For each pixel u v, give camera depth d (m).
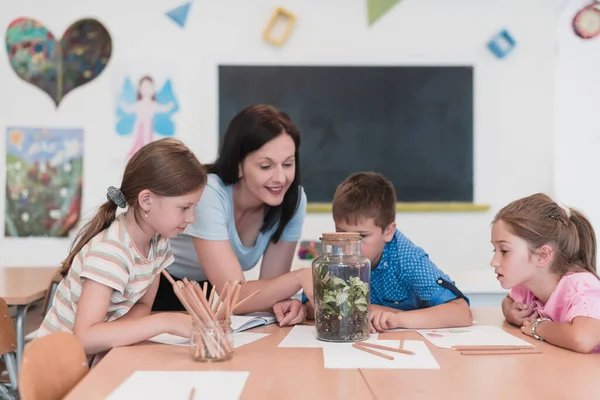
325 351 1.15
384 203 1.54
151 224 1.32
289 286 1.48
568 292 1.33
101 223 1.38
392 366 1.04
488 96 3.39
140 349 1.17
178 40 3.36
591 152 3.40
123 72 3.35
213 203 1.57
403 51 3.38
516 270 1.39
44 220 3.35
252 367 1.04
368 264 1.27
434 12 3.38
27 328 2.61
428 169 3.39
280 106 3.37
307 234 3.36
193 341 1.09
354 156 3.38
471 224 3.39
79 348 1.06
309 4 3.36
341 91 3.38
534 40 3.39
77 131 3.35
